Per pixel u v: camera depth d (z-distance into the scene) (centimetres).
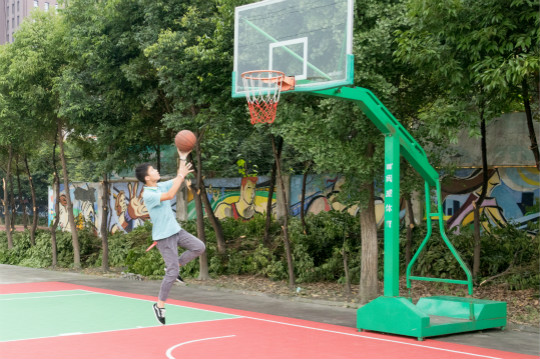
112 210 2577
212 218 1641
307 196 1819
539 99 1038
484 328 851
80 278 1653
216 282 1458
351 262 1391
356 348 720
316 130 1054
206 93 1336
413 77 1095
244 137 1478
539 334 855
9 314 977
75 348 702
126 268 1834
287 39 816
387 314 808
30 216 5028
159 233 637
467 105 917
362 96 809
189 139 616
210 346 720
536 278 1155
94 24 1493
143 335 791
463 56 889
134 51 1497
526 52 842
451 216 1490
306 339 776
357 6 1032
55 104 1778
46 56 1772
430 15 857
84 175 3475
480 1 837
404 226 1524
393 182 822
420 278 898
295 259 1435
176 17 1353
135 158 1742
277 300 1203
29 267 2042
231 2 1134
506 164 1387
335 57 759
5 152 2356
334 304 1136
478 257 1234
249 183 2012
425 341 771
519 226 1383
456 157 1448
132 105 1573
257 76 840
